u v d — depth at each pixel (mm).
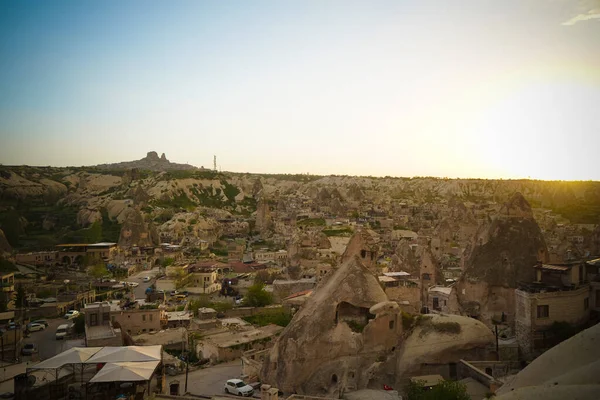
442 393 35750
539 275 50594
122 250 157250
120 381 36031
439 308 63250
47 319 83312
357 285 47062
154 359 40000
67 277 121312
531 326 45125
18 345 63438
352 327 46062
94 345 55906
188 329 72438
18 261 136750
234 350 60344
